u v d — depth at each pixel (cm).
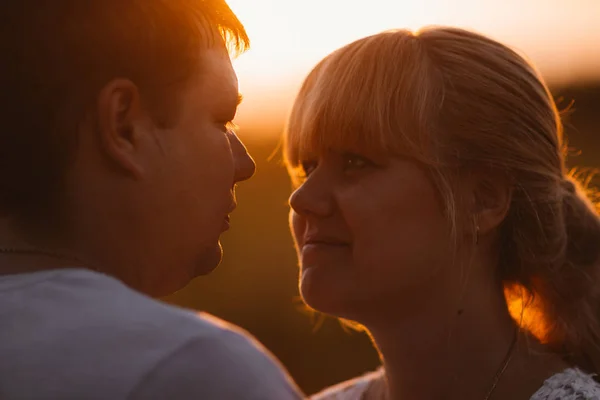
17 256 89
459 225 135
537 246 142
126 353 74
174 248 101
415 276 133
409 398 143
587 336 153
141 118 97
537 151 140
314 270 137
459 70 136
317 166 143
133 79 95
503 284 149
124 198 95
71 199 92
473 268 140
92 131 93
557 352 152
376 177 135
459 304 137
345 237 136
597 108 894
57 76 90
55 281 84
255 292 823
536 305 152
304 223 143
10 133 89
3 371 74
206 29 104
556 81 471
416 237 133
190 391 72
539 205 141
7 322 79
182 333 76
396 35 142
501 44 143
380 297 134
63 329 77
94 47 92
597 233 155
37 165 90
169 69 98
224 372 74
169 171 98
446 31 143
